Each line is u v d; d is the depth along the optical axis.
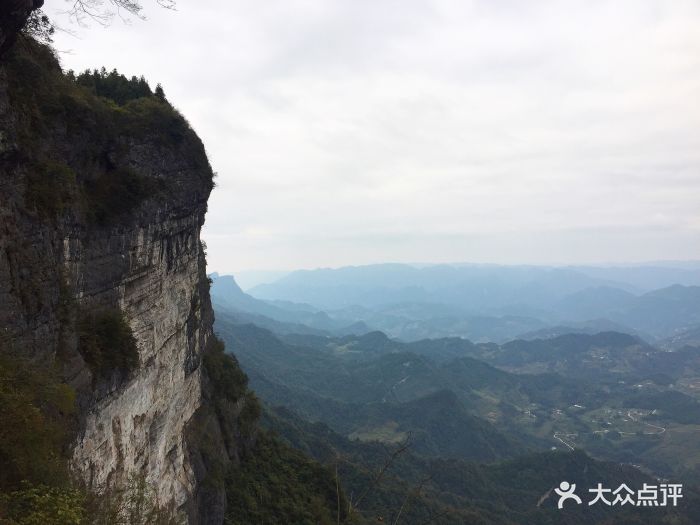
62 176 18.17
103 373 20.66
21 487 12.36
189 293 34.06
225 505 36.88
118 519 16.28
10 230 15.06
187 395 34.62
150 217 25.89
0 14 14.30
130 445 23.73
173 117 28.69
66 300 18.12
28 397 13.63
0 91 15.13
